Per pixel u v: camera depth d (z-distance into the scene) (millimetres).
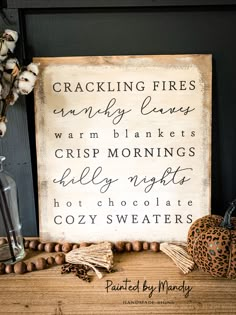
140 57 648
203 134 664
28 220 729
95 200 686
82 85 658
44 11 641
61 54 663
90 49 660
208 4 619
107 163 677
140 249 670
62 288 577
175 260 625
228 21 644
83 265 623
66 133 672
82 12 642
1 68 586
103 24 647
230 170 717
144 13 640
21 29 638
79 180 684
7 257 636
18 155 699
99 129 669
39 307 538
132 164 676
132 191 682
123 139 670
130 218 688
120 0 621
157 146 670
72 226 693
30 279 600
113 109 663
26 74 581
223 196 727
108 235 693
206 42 654
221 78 670
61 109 666
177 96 656
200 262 583
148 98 658
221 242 556
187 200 681
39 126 671
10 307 538
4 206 632
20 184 715
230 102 682
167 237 689
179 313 521
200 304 538
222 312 522
